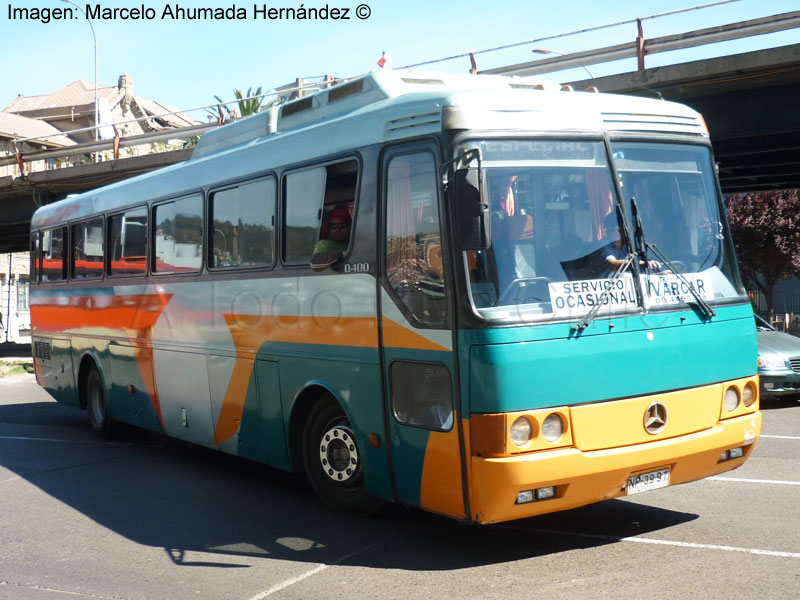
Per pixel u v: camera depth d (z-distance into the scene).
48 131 64.69
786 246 33.25
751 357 6.30
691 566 5.46
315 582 5.48
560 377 5.36
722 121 15.89
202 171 8.79
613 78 15.63
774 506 6.89
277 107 8.04
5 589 5.59
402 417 5.98
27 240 41.09
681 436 5.79
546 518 6.74
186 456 10.22
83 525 7.15
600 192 5.85
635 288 5.75
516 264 5.45
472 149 5.32
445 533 6.45
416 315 5.81
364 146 6.45
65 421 13.67
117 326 10.70
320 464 7.12
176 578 5.70
